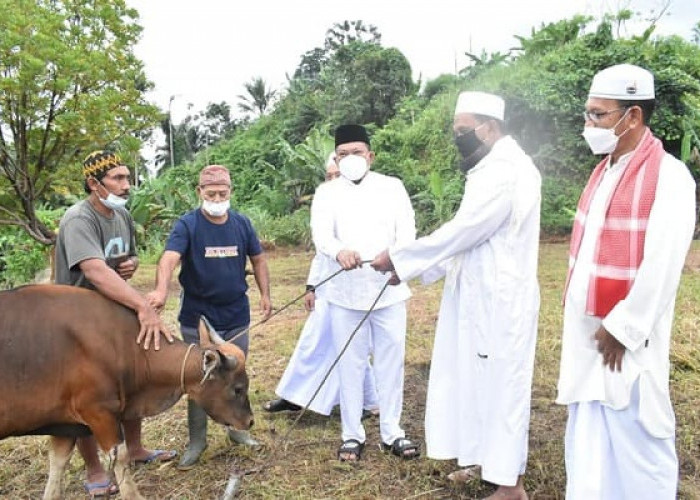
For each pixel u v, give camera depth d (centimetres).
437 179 1667
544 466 419
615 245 310
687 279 951
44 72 823
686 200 296
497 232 375
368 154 450
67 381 338
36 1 892
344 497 395
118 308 361
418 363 634
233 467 437
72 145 920
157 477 426
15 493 407
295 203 2217
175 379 367
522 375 370
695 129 1582
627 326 296
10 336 330
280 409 534
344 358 445
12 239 1108
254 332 768
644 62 1756
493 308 371
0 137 873
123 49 930
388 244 449
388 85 3428
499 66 2181
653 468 310
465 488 408
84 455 399
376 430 498
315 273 520
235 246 441
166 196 1839
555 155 1725
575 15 2162
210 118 5762
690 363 578
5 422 334
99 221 386
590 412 320
